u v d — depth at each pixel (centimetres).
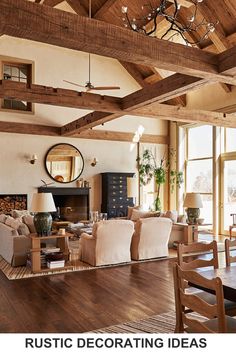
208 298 262
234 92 880
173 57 347
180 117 627
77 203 965
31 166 905
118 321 321
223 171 925
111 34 306
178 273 214
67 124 867
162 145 1107
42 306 361
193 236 677
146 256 580
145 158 1066
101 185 998
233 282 229
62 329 303
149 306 362
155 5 759
